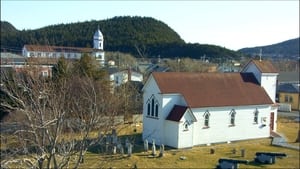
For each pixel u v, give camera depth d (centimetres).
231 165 3466
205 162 3747
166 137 4412
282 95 8169
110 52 14812
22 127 2105
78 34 15600
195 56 17688
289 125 6034
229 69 11000
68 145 1831
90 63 5375
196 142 4475
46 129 1530
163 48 17900
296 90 8025
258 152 4006
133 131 4906
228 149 4372
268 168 3594
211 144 4600
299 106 7975
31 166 1520
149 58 15438
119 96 3597
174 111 4391
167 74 4572
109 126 1942
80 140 1878
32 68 2116
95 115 1762
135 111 5094
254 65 5275
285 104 7775
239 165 3669
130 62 10925
